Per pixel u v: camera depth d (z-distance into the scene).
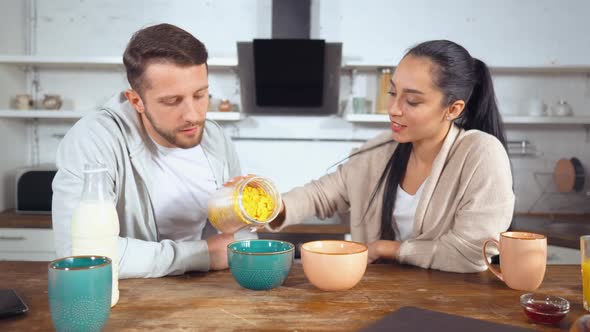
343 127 3.40
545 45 3.34
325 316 0.91
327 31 3.37
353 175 1.60
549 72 3.36
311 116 3.32
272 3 3.17
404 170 1.53
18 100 3.22
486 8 3.34
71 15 3.38
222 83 3.40
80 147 1.26
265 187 1.22
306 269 1.06
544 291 1.08
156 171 1.48
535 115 3.16
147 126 1.41
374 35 3.37
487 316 0.92
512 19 3.34
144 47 1.16
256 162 3.42
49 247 2.86
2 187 3.16
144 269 1.14
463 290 1.08
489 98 1.45
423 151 1.47
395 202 1.54
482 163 1.33
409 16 3.35
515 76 3.37
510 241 1.07
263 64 3.01
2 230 2.85
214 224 1.20
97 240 0.92
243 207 1.12
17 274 1.18
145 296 1.02
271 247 1.13
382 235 1.56
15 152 3.31
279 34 3.18
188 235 1.57
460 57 1.32
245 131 3.41
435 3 3.34
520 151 3.36
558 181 3.11
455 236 1.26
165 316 0.90
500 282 1.15
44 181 3.01
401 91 1.31
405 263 1.32
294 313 0.93
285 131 3.41
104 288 0.80
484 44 3.35
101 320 0.80
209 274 1.20
